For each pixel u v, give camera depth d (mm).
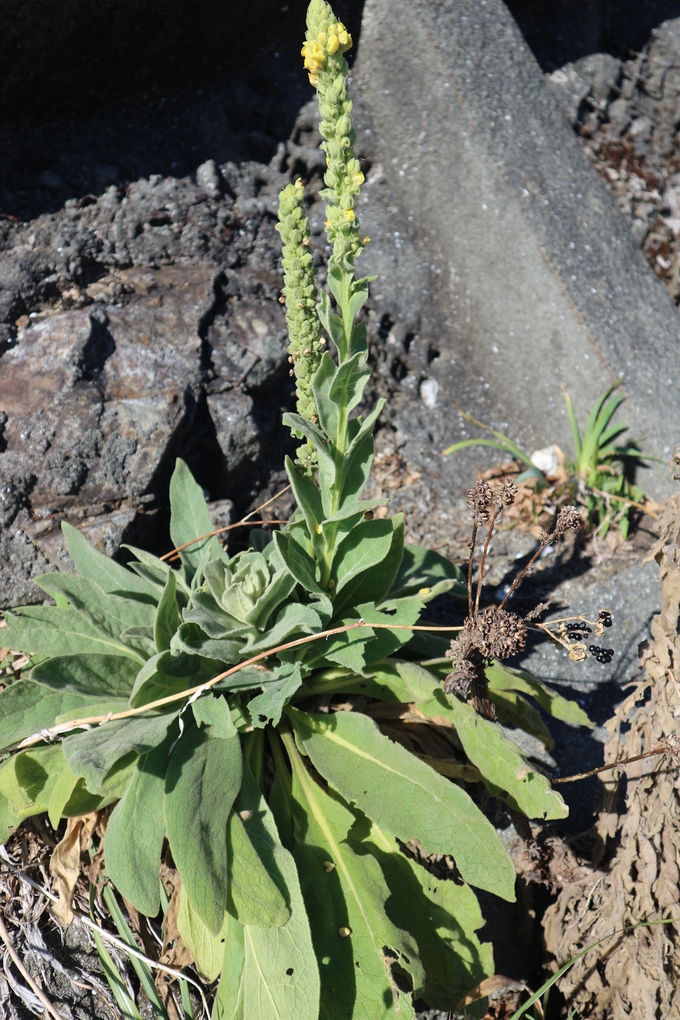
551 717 2574
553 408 3334
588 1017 2080
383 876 1790
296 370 1913
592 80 4355
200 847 1606
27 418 2596
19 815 1885
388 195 3611
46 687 1922
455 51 3455
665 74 4602
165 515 2750
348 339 1658
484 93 3455
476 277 3428
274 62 3582
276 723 1831
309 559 1965
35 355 2705
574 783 2486
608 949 1966
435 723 2088
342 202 1549
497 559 2938
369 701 2205
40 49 2969
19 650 2029
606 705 2646
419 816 1785
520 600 2801
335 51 1474
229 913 1631
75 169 3180
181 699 1908
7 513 2498
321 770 1890
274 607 1930
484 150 3334
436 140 3443
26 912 1972
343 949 1727
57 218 3031
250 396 2920
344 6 3488
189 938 1811
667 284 3934
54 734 1861
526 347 3357
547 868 2211
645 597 2818
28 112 3176
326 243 3467
